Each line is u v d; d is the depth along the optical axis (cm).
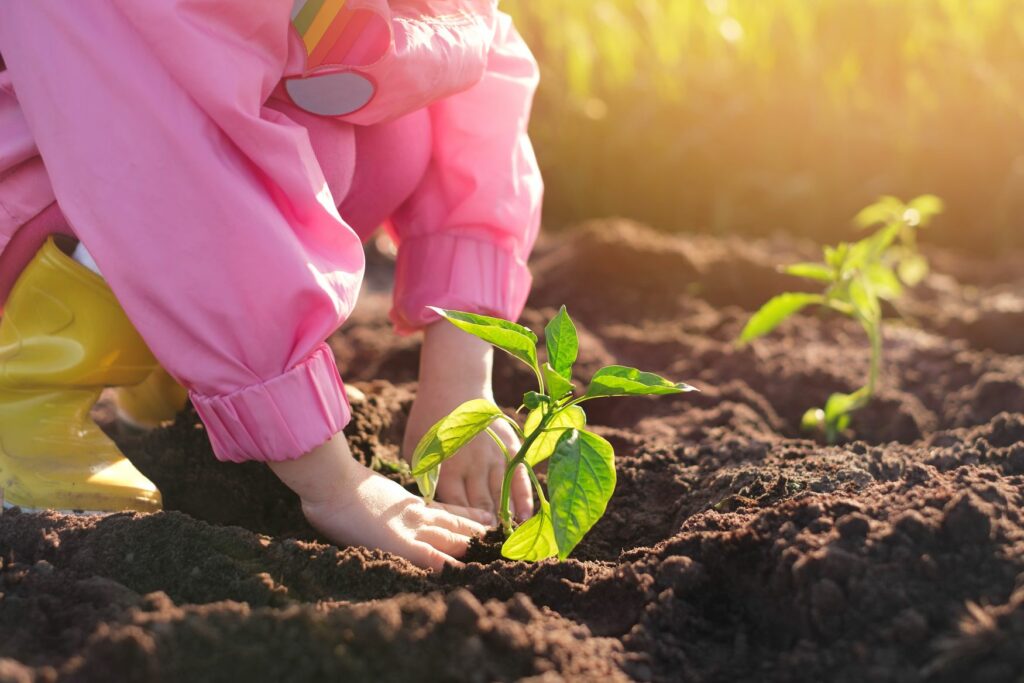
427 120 171
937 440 186
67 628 118
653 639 121
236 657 105
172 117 135
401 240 181
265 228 135
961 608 114
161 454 185
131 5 133
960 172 416
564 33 459
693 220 436
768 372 247
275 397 138
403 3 155
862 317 205
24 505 154
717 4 454
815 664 112
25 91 140
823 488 152
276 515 173
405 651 109
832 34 447
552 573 136
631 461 184
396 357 257
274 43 139
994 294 325
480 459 164
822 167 432
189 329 137
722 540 130
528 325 276
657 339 270
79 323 157
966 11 434
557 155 443
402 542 145
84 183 137
